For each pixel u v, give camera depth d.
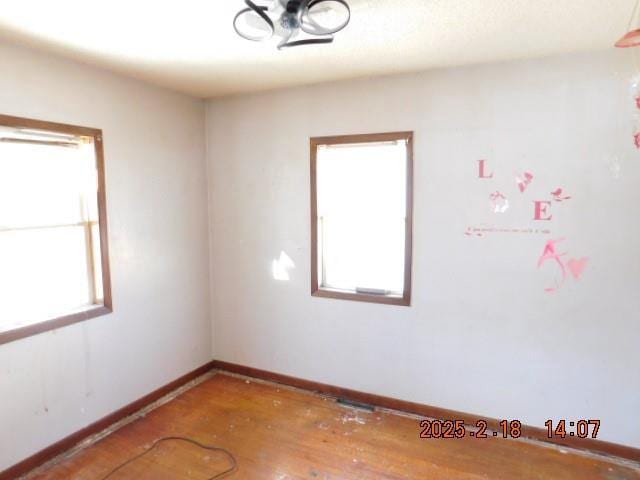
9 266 2.36
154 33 2.13
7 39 2.20
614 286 2.45
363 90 2.98
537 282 2.62
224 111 3.54
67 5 1.80
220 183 3.63
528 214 2.61
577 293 2.53
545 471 2.39
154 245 3.18
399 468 2.42
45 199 2.53
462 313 2.84
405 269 2.96
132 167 2.97
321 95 3.13
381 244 3.10
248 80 3.02
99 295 2.81
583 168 2.46
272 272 3.49
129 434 2.78
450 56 2.50
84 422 2.70
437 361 2.94
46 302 2.56
